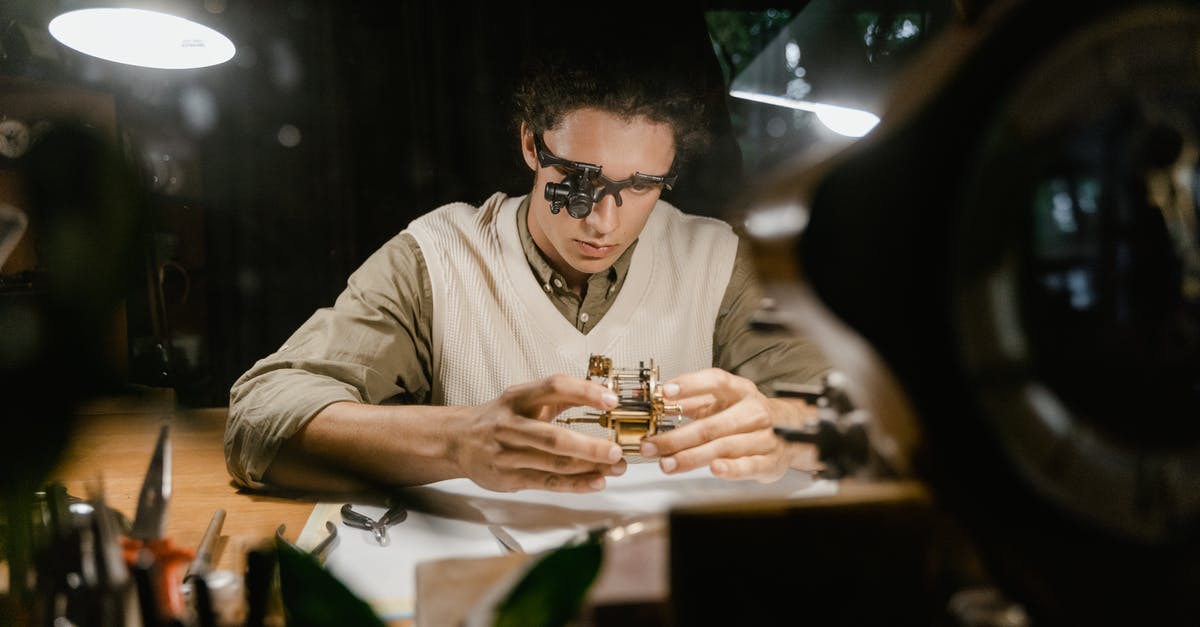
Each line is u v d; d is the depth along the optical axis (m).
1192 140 0.24
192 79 2.56
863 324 0.26
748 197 0.30
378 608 0.58
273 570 0.40
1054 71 0.23
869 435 0.31
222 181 2.74
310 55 2.74
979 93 0.24
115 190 0.38
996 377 0.24
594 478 0.89
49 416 0.41
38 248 0.37
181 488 0.94
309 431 0.95
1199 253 0.24
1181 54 0.24
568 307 1.48
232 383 2.78
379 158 2.82
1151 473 0.24
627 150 1.16
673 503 0.32
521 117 1.31
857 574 0.30
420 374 1.44
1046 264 0.25
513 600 0.29
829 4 0.69
